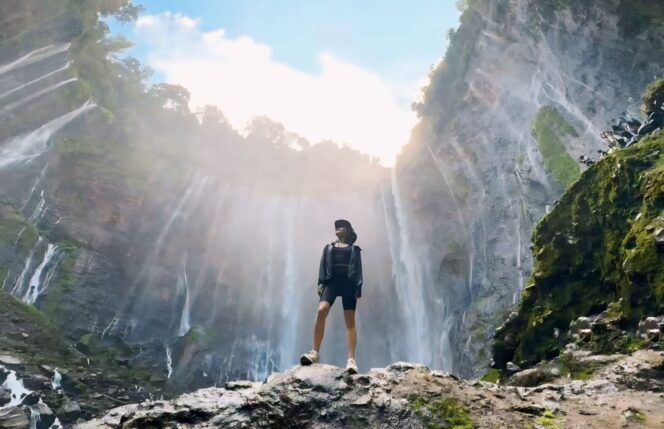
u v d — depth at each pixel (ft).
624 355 19.31
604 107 80.12
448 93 146.10
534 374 21.09
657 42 72.74
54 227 121.70
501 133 115.65
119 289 128.36
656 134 28.63
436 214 136.98
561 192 84.33
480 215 114.93
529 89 108.47
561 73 94.38
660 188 23.47
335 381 13.96
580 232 28.43
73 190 127.85
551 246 29.84
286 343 159.43
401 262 151.84
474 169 122.72
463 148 128.98
